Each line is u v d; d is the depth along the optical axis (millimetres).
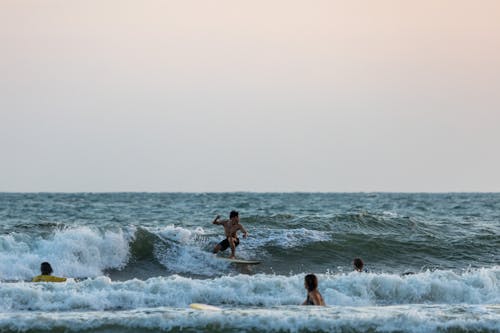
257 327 45719
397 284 66750
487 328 46094
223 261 85625
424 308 52031
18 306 56969
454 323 46281
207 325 45781
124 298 59906
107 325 45750
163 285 62781
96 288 61375
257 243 92750
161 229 90938
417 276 69062
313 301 57625
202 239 89688
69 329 45312
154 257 85375
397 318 46750
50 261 79125
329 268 86938
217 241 89625
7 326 45094
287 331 45500
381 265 90250
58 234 83250
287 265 87375
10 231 90875
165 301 60969
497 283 69375
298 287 65312
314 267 87188
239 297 62906
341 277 67500
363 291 66062
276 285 65125
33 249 80688
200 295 62344
